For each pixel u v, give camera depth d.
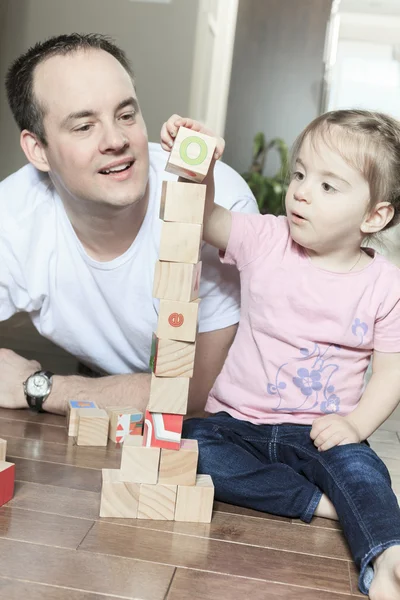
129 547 1.17
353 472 1.27
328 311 1.47
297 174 1.47
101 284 1.82
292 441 1.43
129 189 1.59
